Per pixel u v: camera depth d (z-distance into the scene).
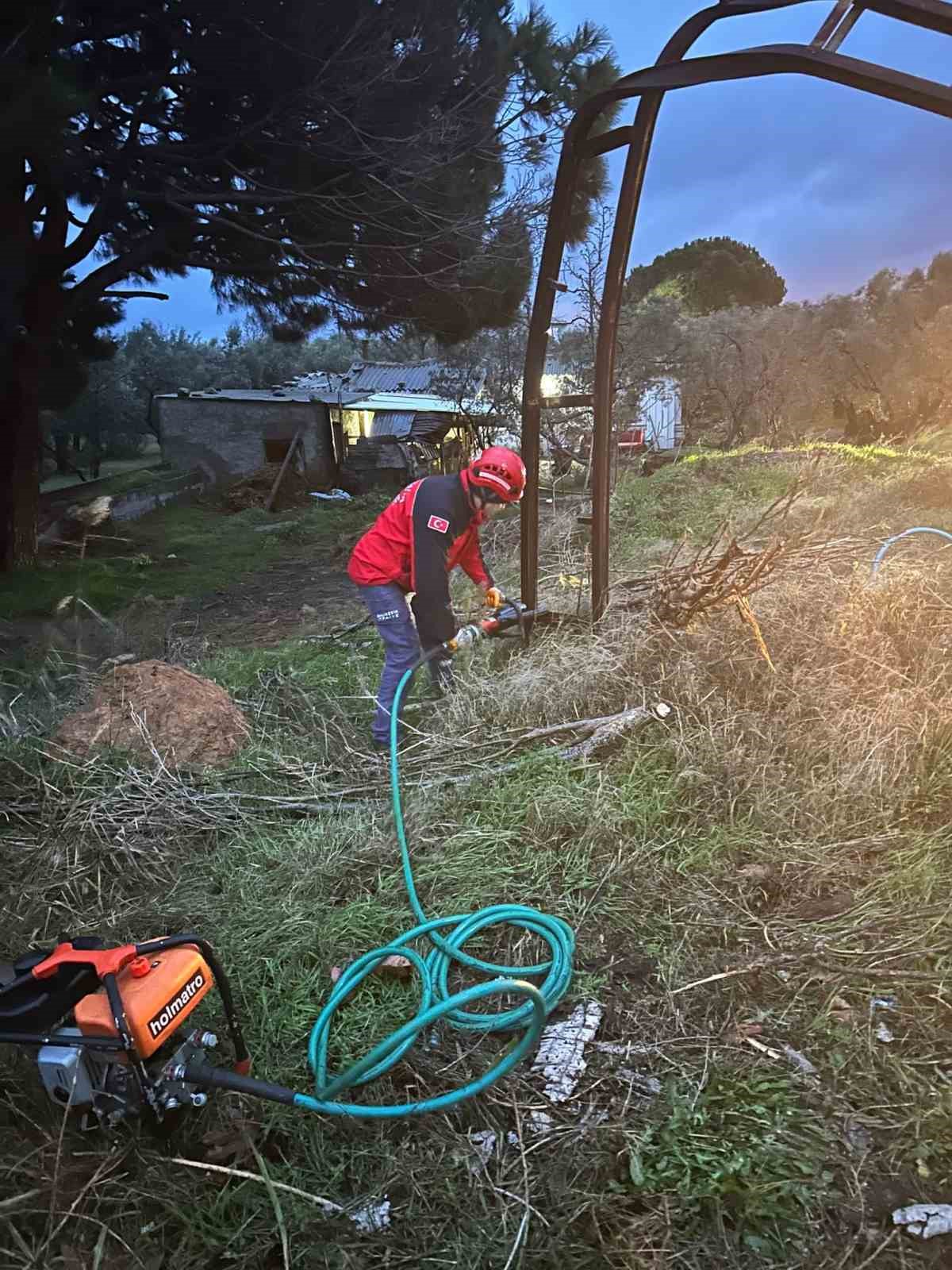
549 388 15.23
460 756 3.79
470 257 11.10
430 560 3.89
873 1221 1.69
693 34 3.73
